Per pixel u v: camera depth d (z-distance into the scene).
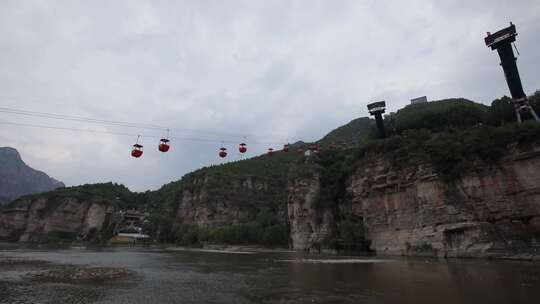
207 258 71.31
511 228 51.75
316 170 103.50
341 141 165.62
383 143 76.75
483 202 55.84
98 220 194.12
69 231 188.88
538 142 51.69
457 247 56.59
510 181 53.94
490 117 69.00
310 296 26.17
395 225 69.19
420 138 70.00
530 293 23.86
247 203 177.88
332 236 88.94
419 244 62.53
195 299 25.81
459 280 30.89
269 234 119.06
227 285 32.66
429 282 30.72
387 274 37.44
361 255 71.88
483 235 53.53
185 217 189.25
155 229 180.50
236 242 127.06
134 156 31.94
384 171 73.38
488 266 41.25
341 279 35.00
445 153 61.78
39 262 55.97
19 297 26.22
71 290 29.34
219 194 179.50
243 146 42.59
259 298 25.97
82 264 53.66
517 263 43.91
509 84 66.25
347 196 88.38
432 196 61.94
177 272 44.28
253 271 45.03
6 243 164.25
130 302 24.73
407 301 23.23
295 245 102.62
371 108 91.31
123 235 170.00
